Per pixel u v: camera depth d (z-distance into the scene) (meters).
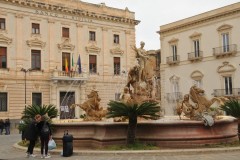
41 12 39.47
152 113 13.29
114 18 45.50
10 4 37.16
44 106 17.44
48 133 12.42
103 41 44.75
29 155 12.62
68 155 12.46
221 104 15.60
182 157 11.47
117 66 46.03
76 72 41.03
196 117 14.31
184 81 46.75
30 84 38.12
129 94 17.50
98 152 12.40
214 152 12.34
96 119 16.67
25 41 38.19
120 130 13.93
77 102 41.28
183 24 46.62
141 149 12.76
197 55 45.34
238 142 14.30
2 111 36.00
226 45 41.72
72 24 42.16
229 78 41.62
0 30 36.41
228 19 41.44
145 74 17.64
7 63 36.75
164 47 50.03
